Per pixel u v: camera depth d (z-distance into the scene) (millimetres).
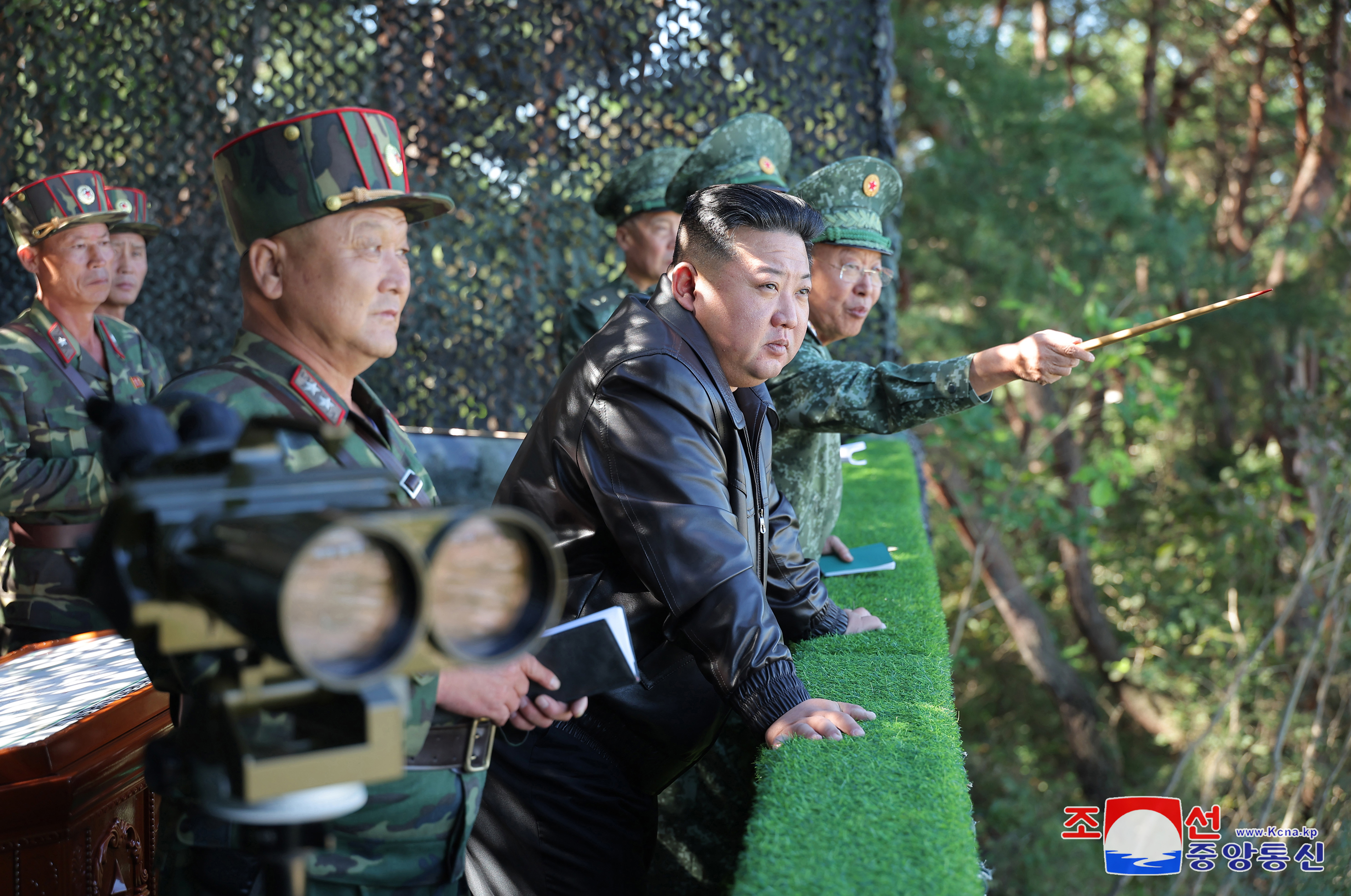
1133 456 16156
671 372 2262
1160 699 16078
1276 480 12719
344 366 1897
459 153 6922
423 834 1809
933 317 15125
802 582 2961
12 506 3967
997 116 13719
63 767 2236
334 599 1021
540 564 1130
